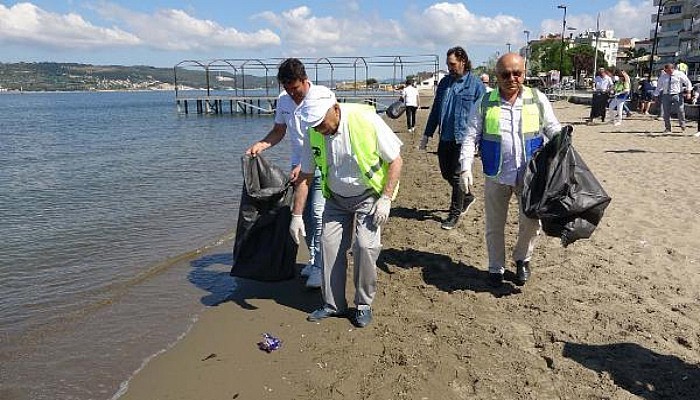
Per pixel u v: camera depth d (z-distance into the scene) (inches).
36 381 145.5
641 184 337.7
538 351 148.1
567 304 175.5
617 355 144.0
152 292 206.7
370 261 160.2
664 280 191.5
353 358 148.3
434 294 187.5
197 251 259.3
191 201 385.1
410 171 459.5
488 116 178.9
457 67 248.1
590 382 132.5
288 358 150.9
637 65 2817.4
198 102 1861.5
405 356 146.4
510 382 133.6
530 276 198.7
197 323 176.4
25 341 168.4
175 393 136.9
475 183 384.2
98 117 1732.3
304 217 200.4
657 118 811.4
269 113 1846.7
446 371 139.0
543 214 163.5
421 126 989.8
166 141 885.8
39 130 1163.9
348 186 158.7
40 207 371.6
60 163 609.6
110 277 225.3
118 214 345.7
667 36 3383.4
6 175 523.2
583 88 2506.2
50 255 258.2
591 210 161.0
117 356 157.5
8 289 213.3
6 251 265.1
